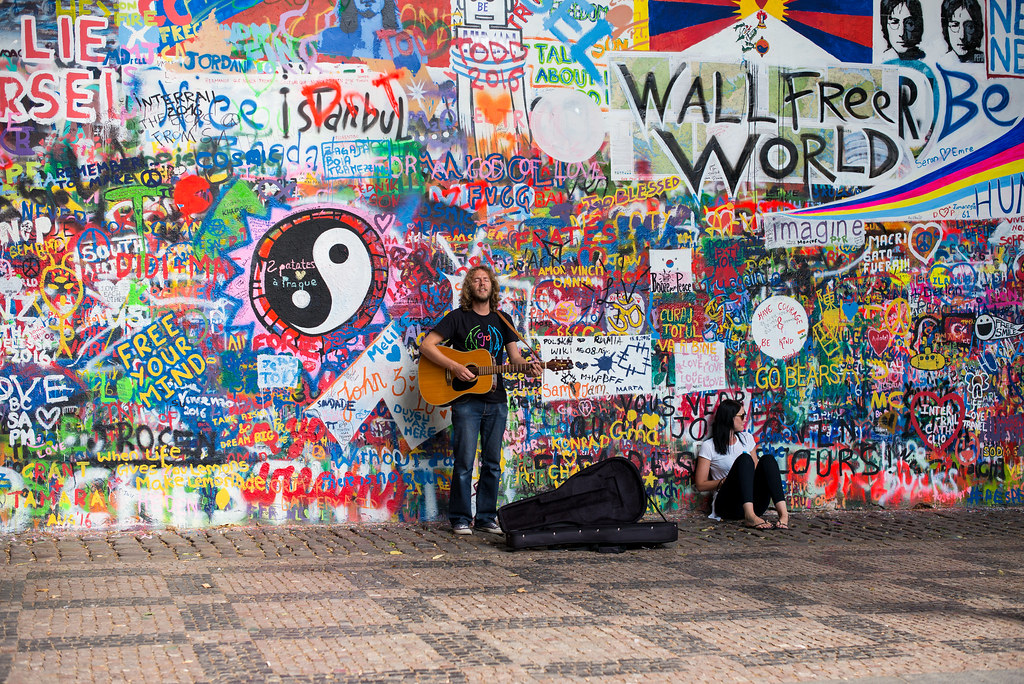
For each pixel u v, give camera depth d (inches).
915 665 189.0
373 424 348.5
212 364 338.0
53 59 330.3
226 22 341.1
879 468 382.0
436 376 335.3
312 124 346.3
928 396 386.0
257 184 342.3
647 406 367.2
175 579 259.6
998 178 391.9
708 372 371.6
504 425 341.7
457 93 356.5
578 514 317.1
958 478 387.2
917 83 387.2
